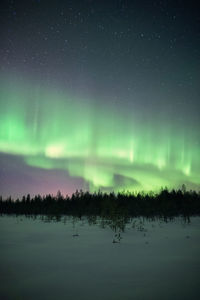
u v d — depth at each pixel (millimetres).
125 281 6191
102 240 13445
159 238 14383
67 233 16750
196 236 15406
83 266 7664
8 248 10789
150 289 5633
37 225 23625
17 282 6129
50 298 5125
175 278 6461
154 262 8219
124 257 9008
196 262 8250
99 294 5324
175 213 36781
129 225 22812
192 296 5242
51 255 9336
